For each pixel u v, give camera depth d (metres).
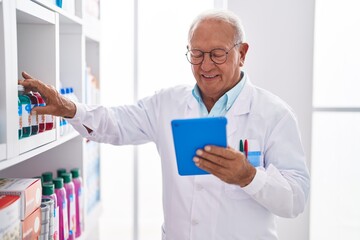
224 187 1.46
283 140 1.45
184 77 2.57
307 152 2.49
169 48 2.56
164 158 1.61
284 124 1.47
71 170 1.83
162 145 1.62
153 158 2.81
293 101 2.47
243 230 1.46
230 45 1.37
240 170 1.16
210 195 1.47
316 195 2.56
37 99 1.34
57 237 1.52
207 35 1.35
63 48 1.82
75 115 1.46
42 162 1.92
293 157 1.43
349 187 2.55
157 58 2.56
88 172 2.17
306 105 2.47
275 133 1.46
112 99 2.60
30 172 1.92
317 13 2.48
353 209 2.56
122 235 2.91
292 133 1.46
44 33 1.44
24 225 1.18
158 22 2.54
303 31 2.44
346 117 2.51
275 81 2.47
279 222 2.52
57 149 1.92
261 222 1.47
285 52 2.45
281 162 1.43
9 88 1.05
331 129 2.53
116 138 1.66
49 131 1.41
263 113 1.49
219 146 1.12
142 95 2.58
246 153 1.45
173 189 1.56
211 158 1.12
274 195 1.29
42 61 1.45
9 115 1.05
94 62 2.26
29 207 1.21
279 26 2.44
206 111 1.58
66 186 1.68
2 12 1.01
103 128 1.59
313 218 2.57
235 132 1.50
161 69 2.57
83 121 1.51
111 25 2.55
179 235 1.53
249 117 1.50
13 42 1.07
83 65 1.84
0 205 1.06
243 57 1.51
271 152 1.46
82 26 1.81
